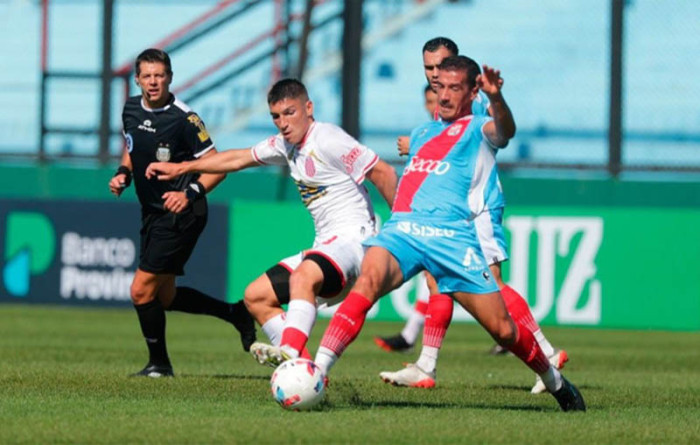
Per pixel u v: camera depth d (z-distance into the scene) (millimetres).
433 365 29125
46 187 63688
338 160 25984
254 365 35844
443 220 22766
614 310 55750
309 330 24625
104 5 63188
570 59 67562
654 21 64625
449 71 23109
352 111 60938
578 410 24125
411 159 23594
